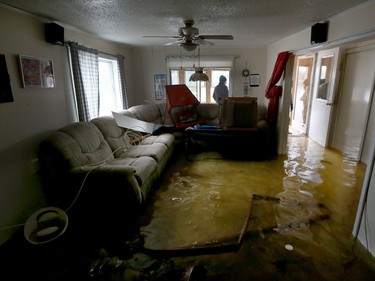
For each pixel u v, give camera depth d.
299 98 6.02
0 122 2.14
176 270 1.76
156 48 5.50
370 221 1.90
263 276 1.68
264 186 3.08
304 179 3.26
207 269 1.75
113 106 4.99
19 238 2.22
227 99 4.24
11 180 2.27
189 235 2.15
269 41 4.71
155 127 4.35
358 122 3.92
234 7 2.38
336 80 4.29
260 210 2.52
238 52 5.54
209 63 5.57
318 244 2.00
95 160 2.75
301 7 2.39
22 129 2.40
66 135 2.56
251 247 1.97
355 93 3.97
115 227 2.30
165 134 4.25
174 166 3.88
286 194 2.85
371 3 2.14
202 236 2.13
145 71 5.66
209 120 5.25
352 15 2.40
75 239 2.14
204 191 2.98
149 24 3.07
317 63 5.00
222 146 4.35
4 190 2.19
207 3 2.25
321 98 4.88
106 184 2.36
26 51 2.46
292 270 1.73
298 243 2.01
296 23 3.10
